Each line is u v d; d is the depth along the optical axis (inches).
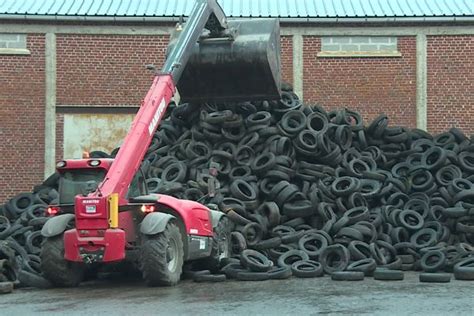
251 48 548.4
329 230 490.0
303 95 868.0
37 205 554.9
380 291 363.3
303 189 529.7
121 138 861.2
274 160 530.3
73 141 855.1
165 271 386.0
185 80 572.1
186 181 541.3
